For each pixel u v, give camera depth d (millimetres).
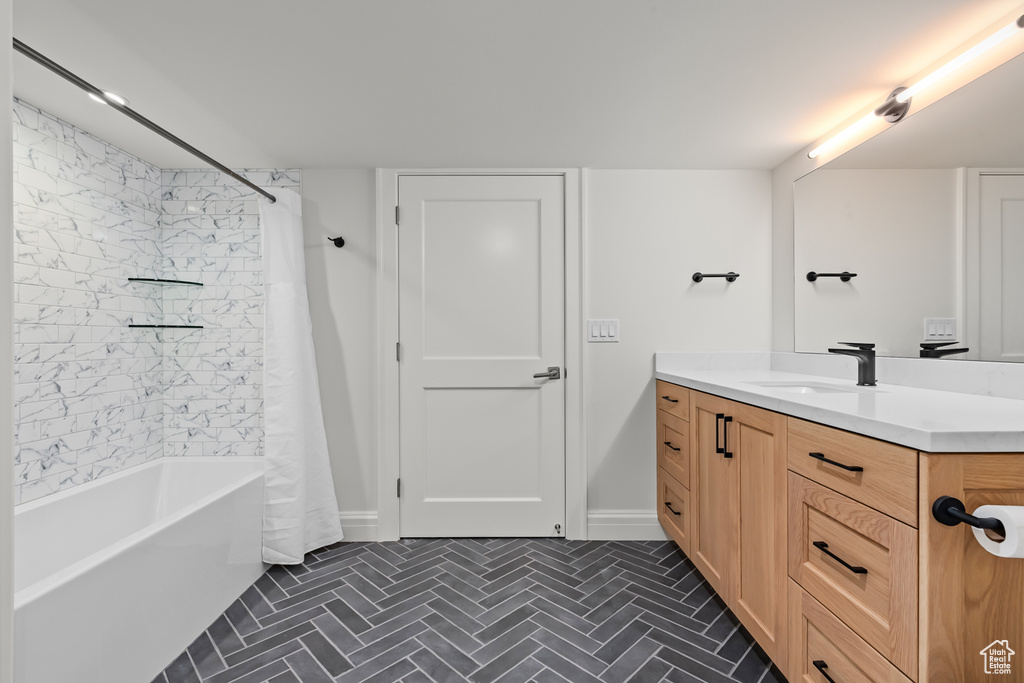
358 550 2434
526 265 2574
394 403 2547
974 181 1435
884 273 1785
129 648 1440
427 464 2574
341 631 1759
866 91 1756
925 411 1141
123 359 2316
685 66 1599
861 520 1073
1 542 429
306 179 2553
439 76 1661
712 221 2564
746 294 2562
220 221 2580
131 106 1862
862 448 1068
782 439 1386
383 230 2533
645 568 2229
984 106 1400
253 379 2586
